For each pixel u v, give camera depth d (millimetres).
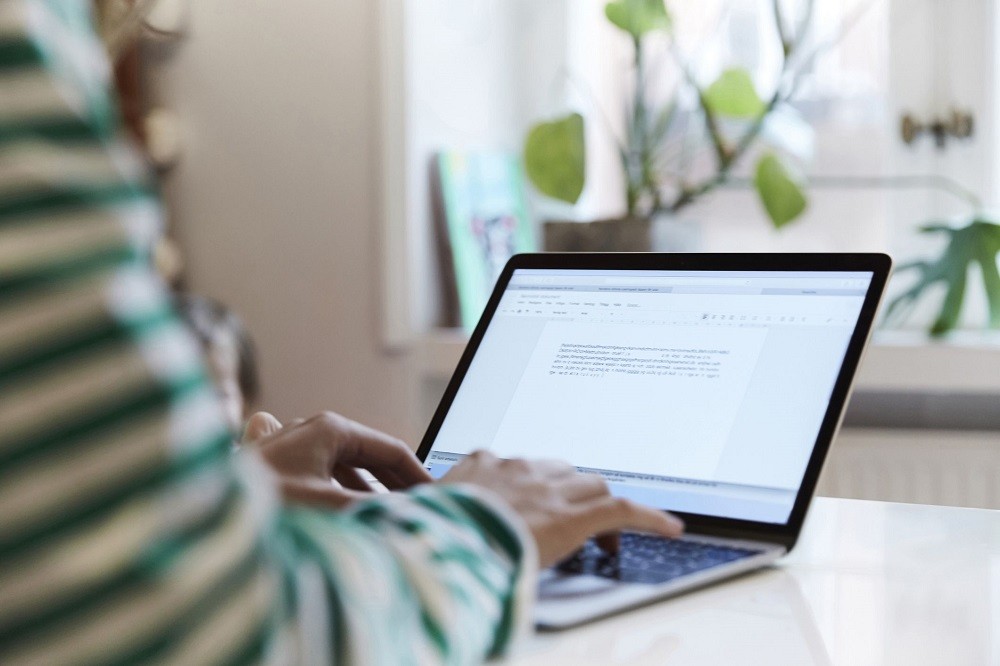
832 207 2084
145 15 1992
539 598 619
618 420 820
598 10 2219
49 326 261
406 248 2020
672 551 714
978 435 1842
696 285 844
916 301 1924
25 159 264
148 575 264
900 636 583
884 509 915
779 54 2076
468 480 641
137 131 2113
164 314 285
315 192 2086
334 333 2092
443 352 2006
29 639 254
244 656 281
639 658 544
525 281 930
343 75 2049
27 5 278
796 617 615
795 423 753
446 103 2096
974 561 740
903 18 2018
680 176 2143
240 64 2121
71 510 258
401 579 388
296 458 713
